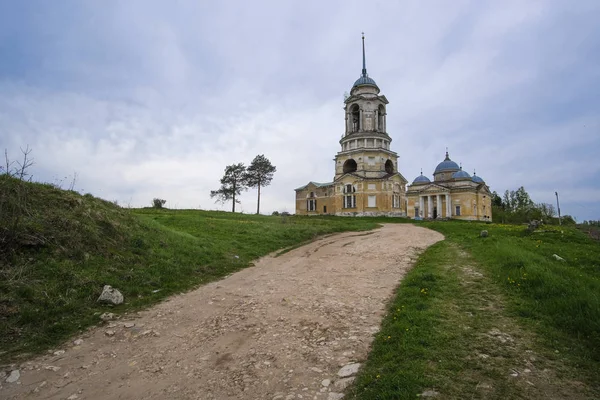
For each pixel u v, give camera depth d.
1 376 6.15
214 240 20.23
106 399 5.56
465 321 7.59
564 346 6.20
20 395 5.66
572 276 10.30
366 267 14.94
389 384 5.23
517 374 5.38
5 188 12.05
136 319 9.08
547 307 7.85
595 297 7.72
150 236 15.77
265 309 9.75
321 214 77.12
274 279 13.45
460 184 67.81
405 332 7.09
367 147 70.50
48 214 12.39
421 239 24.73
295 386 5.66
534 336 6.68
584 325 6.64
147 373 6.38
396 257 16.91
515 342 6.46
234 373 6.25
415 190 72.75
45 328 7.90
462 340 6.62
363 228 35.09
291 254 19.48
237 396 5.50
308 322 8.55
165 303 10.45
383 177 68.25
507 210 97.38
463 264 13.71
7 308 8.11
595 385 5.02
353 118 74.69
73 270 10.51
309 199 85.38
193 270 13.95
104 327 8.45
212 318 9.21
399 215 68.31
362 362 6.28
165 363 6.76
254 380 5.95
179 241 16.83
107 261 11.89
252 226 28.03
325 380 5.78
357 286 11.77
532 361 5.76
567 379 5.20
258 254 18.83
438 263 14.27
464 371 5.52
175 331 8.40
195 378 6.15
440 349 6.26
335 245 22.72
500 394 4.89
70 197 14.53
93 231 12.87
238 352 7.12
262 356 6.84
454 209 67.75
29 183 13.74
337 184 72.31
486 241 19.50
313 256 18.64
